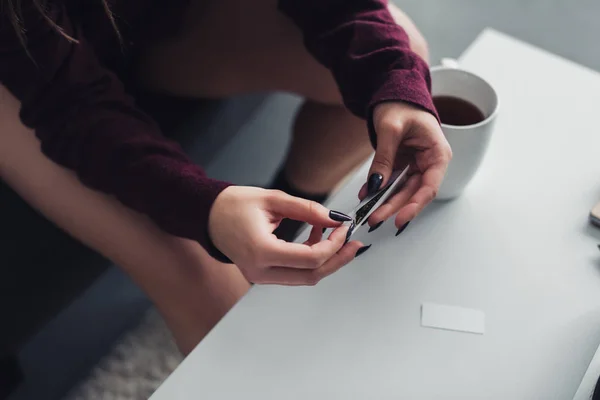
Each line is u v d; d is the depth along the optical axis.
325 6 0.79
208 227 0.62
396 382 0.58
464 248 0.66
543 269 0.65
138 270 0.76
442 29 1.46
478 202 0.70
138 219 0.73
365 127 0.89
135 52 0.92
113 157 0.67
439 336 0.61
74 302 0.88
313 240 0.65
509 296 0.63
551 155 0.74
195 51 0.93
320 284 0.64
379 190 0.62
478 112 0.68
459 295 0.63
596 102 0.79
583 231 0.67
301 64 0.92
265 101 1.20
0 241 0.81
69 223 0.77
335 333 0.61
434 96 0.71
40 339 0.88
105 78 0.73
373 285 0.64
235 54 0.93
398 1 1.52
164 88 0.98
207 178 0.64
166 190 0.64
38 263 0.80
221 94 0.99
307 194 1.01
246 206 0.60
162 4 0.85
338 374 0.59
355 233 0.67
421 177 0.64
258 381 0.59
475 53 0.83
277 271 0.60
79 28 0.75
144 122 0.72
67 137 0.69
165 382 0.59
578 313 0.62
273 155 1.21
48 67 0.69
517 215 0.69
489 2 1.50
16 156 0.74
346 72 0.74
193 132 0.95
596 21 1.46
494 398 0.58
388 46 0.71
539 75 0.81
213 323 0.76
